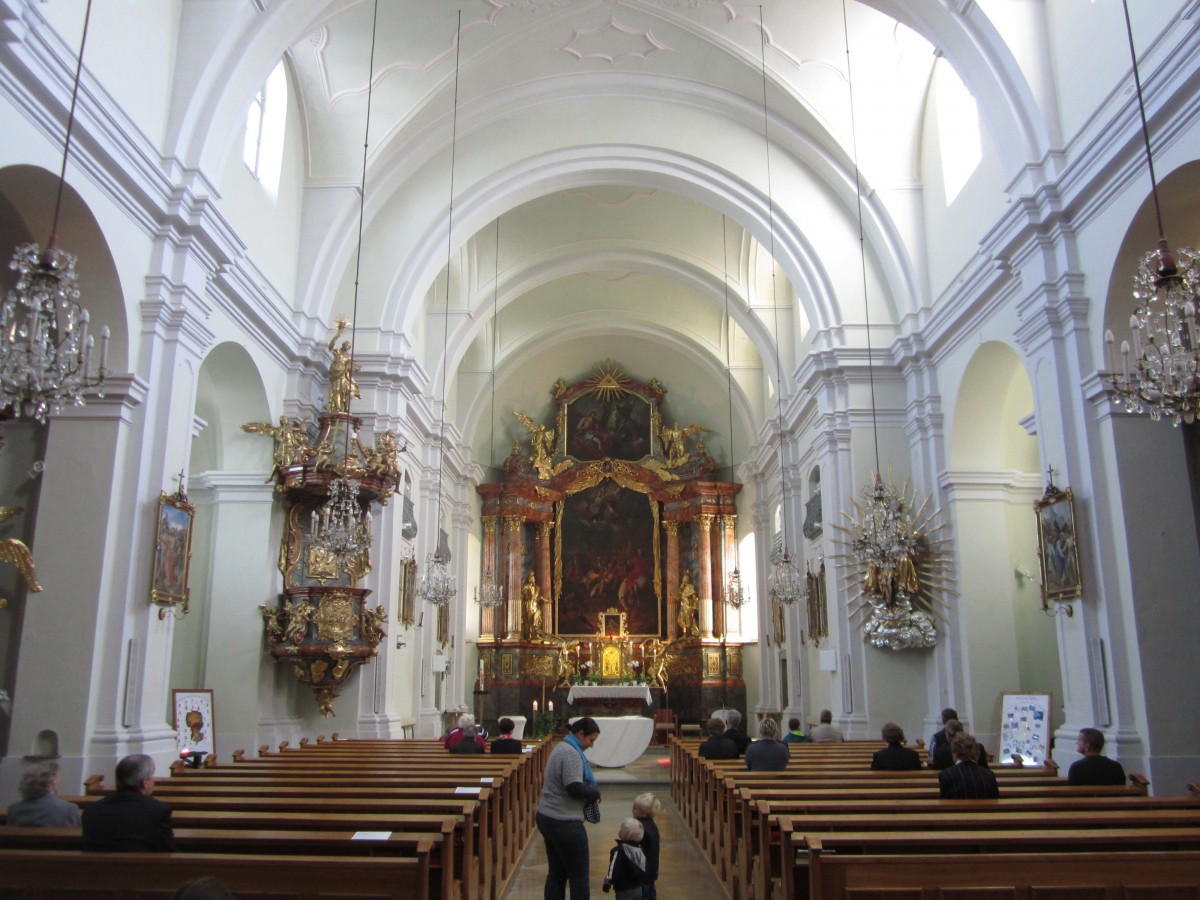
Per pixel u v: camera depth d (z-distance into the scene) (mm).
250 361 11500
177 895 2562
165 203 8984
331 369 12102
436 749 10695
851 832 4797
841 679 13305
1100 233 8797
